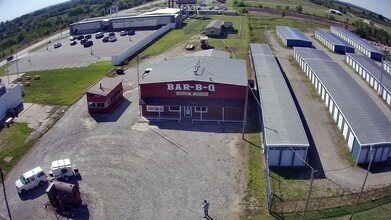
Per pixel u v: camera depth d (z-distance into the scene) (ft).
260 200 132.16
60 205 130.62
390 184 138.21
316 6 642.22
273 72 235.20
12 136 182.39
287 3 652.07
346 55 297.74
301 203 128.98
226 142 171.32
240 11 530.27
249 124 187.62
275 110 178.91
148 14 463.83
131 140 174.29
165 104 192.85
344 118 169.89
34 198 136.56
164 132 181.27
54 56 347.56
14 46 455.22
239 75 205.67
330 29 430.20
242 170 149.89
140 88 197.26
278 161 151.02
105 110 200.54
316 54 286.05
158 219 124.98
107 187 141.28
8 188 142.82
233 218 124.47
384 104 214.69
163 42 362.33
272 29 422.41
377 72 244.63
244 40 362.33
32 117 202.49
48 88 248.73
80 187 141.49
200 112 194.29
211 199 133.90
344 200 130.00
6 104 206.90
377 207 126.62
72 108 211.00
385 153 150.61
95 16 600.39
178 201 133.18
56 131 185.16
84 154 163.73
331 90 202.59
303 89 232.94
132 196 136.15
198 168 151.74
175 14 447.42
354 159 154.81
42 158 162.50
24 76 282.36
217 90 192.95
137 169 151.84
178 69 212.43
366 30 418.10
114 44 374.43
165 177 146.51
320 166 150.51
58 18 609.83
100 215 127.13
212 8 575.38
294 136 155.02
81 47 374.43
